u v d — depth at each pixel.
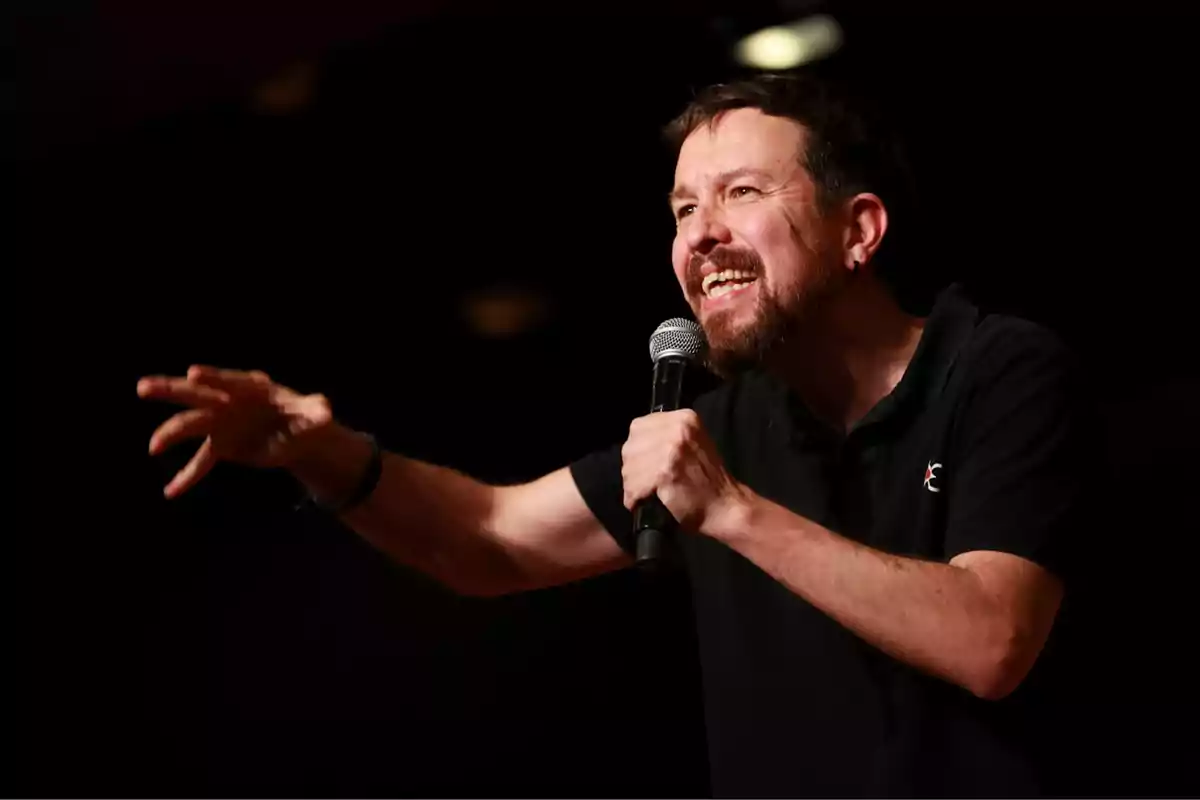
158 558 13.73
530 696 12.65
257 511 13.66
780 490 6.18
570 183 12.95
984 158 11.26
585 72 11.70
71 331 13.98
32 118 11.79
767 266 6.07
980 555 5.40
